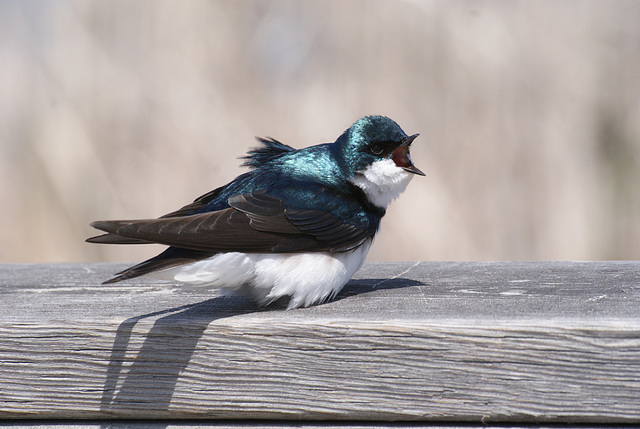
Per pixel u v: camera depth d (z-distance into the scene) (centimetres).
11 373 601
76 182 1523
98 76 1599
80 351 596
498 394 555
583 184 1509
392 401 570
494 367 554
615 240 1537
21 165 1541
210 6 1652
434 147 1515
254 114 1574
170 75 1603
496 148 1519
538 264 862
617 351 539
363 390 573
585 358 543
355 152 748
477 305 628
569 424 559
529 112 1548
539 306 614
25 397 601
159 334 589
